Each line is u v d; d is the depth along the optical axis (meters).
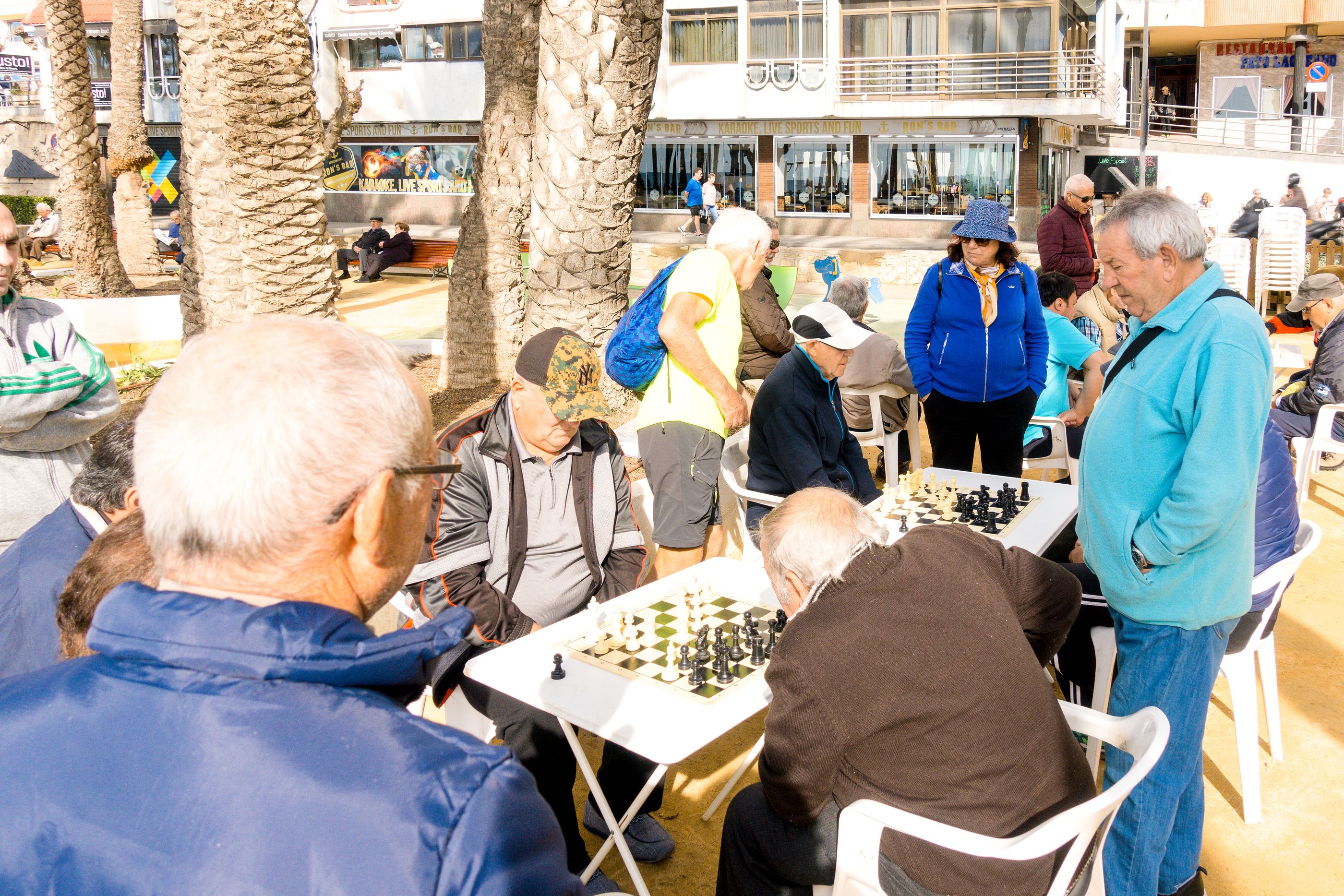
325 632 0.93
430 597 2.88
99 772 0.90
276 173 5.32
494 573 3.04
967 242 4.83
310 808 0.86
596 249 6.43
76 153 15.22
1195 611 2.46
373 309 17.41
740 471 4.69
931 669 1.96
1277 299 12.23
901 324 14.34
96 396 3.23
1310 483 6.59
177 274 20.86
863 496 4.45
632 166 6.44
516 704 2.74
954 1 24.52
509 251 8.95
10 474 3.07
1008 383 4.94
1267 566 3.19
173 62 32.94
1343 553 5.39
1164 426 2.45
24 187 31.42
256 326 1.03
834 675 1.97
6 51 37.25
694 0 26.38
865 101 25.59
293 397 0.96
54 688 0.96
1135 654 2.59
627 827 2.88
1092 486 2.63
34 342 3.10
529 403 2.89
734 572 3.36
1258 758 3.19
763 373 5.76
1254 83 31.69
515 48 8.57
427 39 29.86
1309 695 3.97
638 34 6.15
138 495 1.00
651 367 3.88
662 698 2.42
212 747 0.89
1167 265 2.45
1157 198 2.46
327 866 0.85
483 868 0.85
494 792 0.90
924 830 1.94
